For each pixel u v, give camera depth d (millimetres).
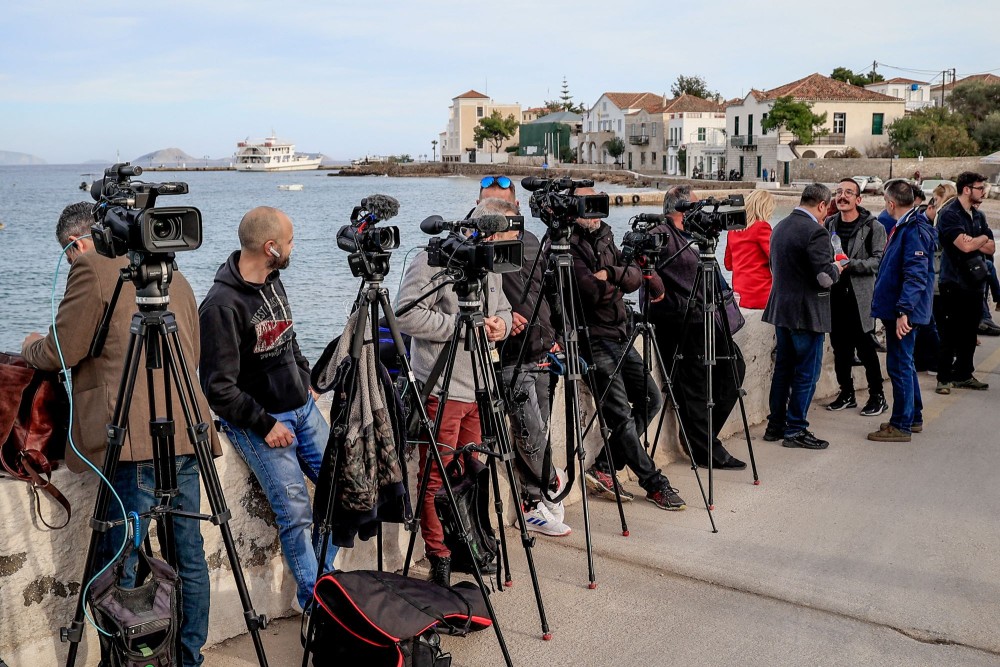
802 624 3576
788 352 5914
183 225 2482
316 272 26406
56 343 2658
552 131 113938
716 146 72750
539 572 4055
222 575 3379
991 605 3729
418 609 3057
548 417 4441
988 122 60812
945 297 7258
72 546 2928
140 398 2783
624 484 5223
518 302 4371
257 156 198625
